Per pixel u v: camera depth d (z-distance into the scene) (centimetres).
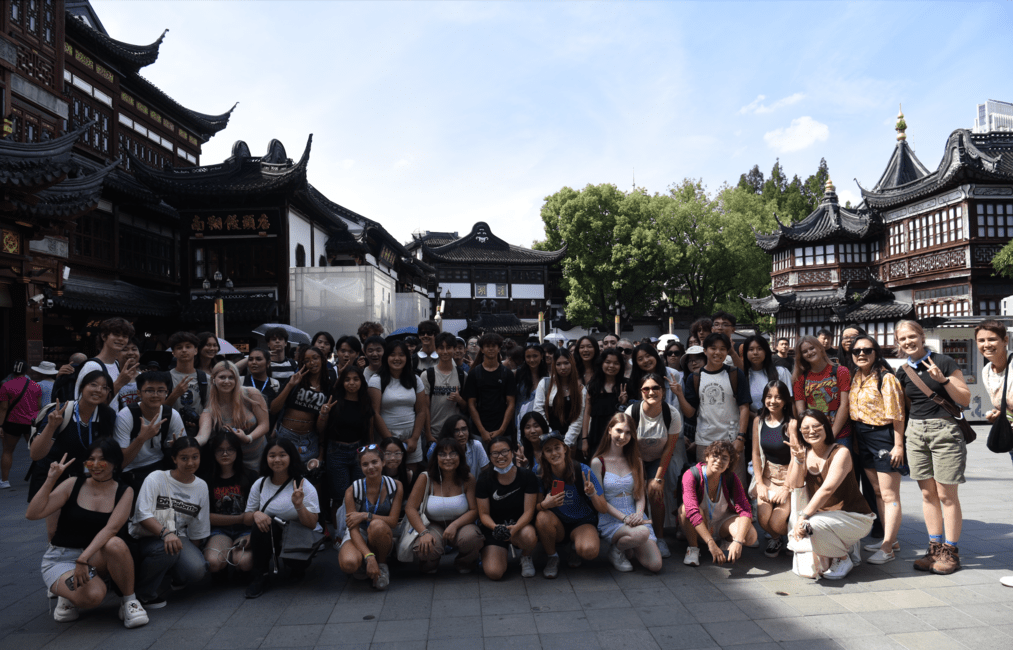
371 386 580
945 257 2477
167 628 400
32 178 1079
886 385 498
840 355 655
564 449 491
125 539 432
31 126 1536
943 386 475
